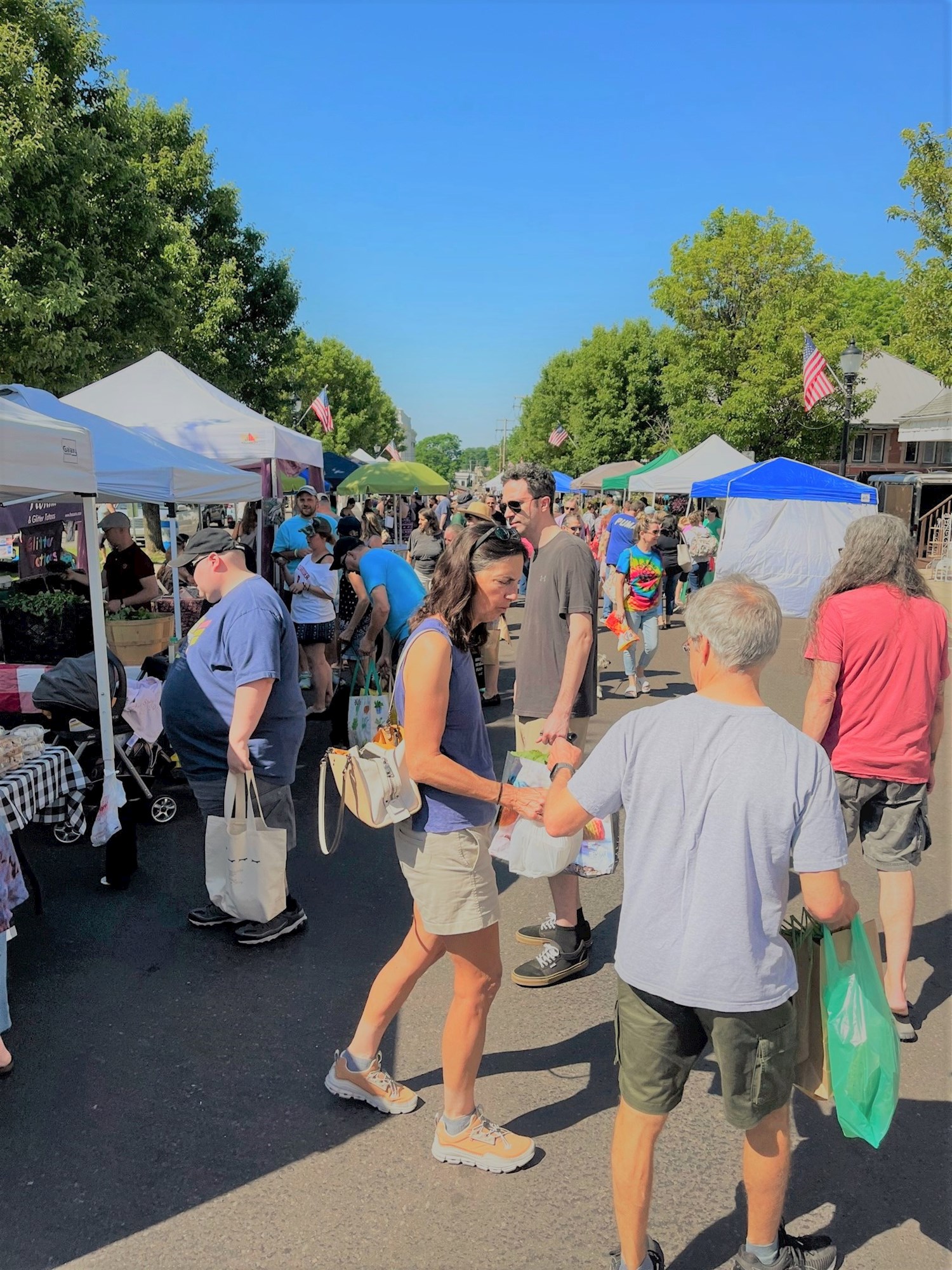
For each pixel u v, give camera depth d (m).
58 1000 3.55
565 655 3.74
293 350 27.50
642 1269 2.11
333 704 7.31
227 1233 2.38
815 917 1.89
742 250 27.38
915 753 3.16
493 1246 2.34
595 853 3.29
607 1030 3.37
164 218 17.16
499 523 2.47
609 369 46.22
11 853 3.19
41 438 3.85
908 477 26.75
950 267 15.27
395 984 2.79
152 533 23.12
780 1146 2.04
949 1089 2.98
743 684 1.96
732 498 14.45
